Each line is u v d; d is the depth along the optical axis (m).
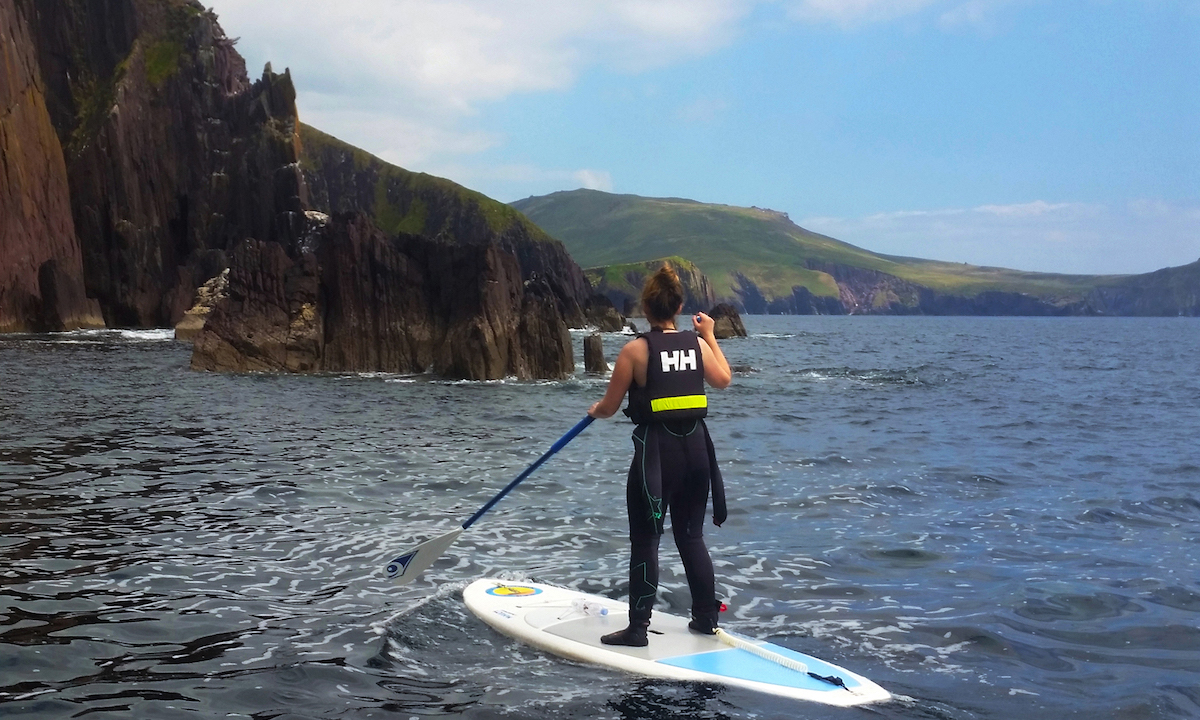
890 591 6.36
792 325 147.12
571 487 10.24
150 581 6.31
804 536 7.98
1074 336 91.25
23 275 55.88
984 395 24.03
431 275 31.36
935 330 116.19
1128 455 13.23
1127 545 7.77
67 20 75.62
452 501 9.39
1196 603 6.08
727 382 5.25
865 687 4.55
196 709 4.21
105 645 5.05
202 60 79.31
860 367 36.91
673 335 5.02
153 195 72.81
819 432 15.84
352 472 10.99
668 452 4.96
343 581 6.43
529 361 28.97
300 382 25.44
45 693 4.37
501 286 29.09
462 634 5.36
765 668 4.77
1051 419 18.20
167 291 68.00
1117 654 5.12
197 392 21.38
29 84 60.44
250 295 29.77
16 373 25.67
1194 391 25.67
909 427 16.67
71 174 66.81
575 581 6.55
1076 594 6.27
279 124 79.56
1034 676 4.79
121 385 22.70
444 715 4.18
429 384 25.75
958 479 11.04
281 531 7.90
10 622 5.39
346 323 30.16
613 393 4.97
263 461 11.66
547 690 4.49
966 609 5.95
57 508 8.58
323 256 31.08
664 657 4.89
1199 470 11.86
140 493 9.38
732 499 9.66
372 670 4.75
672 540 7.80
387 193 146.88
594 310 87.06
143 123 72.88
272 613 5.69
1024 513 9.06
